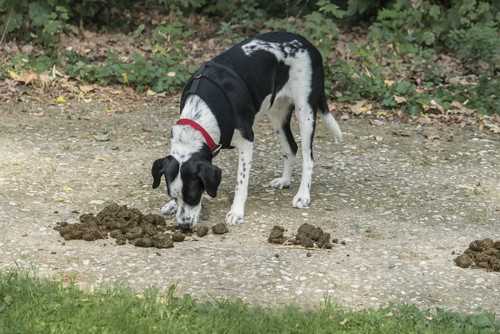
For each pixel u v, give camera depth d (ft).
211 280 24.14
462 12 50.88
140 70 44.83
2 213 28.35
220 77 27.94
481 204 31.83
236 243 27.04
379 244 27.53
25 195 30.25
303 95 30.17
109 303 21.63
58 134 37.42
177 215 26.86
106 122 39.58
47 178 32.12
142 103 42.88
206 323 20.94
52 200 29.99
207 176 26.08
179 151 26.58
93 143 36.58
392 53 49.01
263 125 39.91
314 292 23.79
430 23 51.62
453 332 21.08
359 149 37.60
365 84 44.34
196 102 27.35
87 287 23.18
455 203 31.81
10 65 44.96
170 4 54.24
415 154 37.40
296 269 25.16
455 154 37.65
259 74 28.71
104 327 20.58
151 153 35.76
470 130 41.09
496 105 43.75
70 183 31.76
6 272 23.50
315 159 36.09
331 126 31.58
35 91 42.86
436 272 25.49
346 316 21.80
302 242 26.99
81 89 43.34
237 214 28.86
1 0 48.03
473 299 23.84
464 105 43.96
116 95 43.62
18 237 26.45
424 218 30.17
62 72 45.29
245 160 28.78
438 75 46.93
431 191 32.99
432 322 21.71
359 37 53.98
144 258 25.36
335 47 49.01
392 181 33.91
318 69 30.48
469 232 29.07
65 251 25.62
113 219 27.63
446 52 51.80
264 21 54.65
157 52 48.57
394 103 43.16
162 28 49.42
